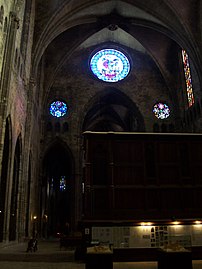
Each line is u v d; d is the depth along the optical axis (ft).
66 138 131.13
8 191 69.36
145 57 145.28
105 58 143.54
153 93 139.64
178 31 110.73
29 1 93.30
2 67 62.44
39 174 124.77
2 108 59.93
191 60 109.09
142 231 50.57
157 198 54.75
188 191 55.88
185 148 58.34
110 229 50.16
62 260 48.96
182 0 105.81
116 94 144.56
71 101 136.05
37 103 117.08
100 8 122.93
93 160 55.36
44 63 132.16
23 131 88.74
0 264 42.70
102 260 30.14
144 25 127.75
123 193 54.29
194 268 39.88
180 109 131.75
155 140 58.03
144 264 44.98
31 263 44.37
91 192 53.31
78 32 131.23
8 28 64.95
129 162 56.08
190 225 51.85
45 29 105.29
